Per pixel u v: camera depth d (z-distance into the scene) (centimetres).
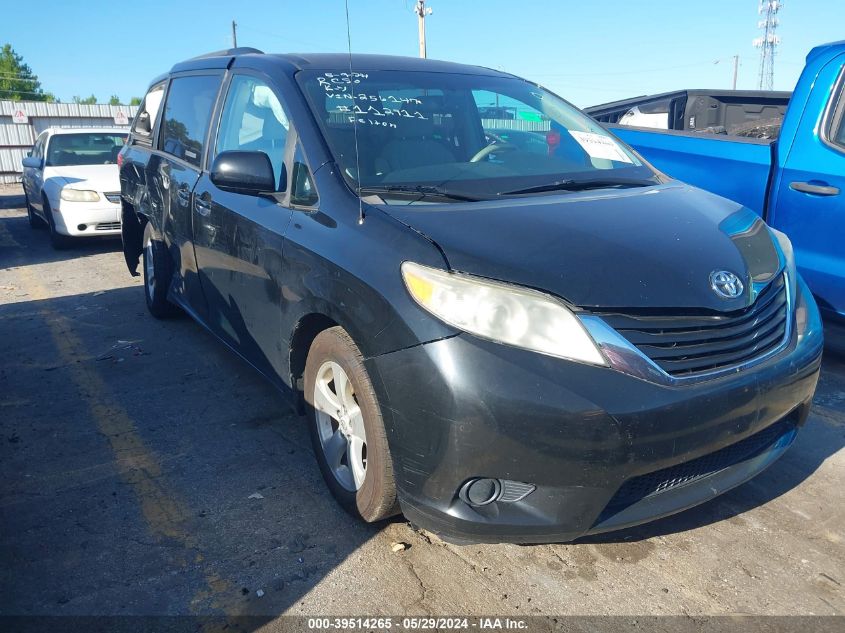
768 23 4744
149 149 546
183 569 271
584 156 373
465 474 233
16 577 267
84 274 808
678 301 245
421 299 241
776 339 275
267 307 336
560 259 247
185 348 523
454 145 353
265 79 377
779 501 311
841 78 440
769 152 477
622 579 262
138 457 359
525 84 431
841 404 403
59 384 461
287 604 251
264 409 414
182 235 455
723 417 244
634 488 245
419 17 2728
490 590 257
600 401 225
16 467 352
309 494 321
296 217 315
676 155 530
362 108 349
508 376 227
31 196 1113
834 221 434
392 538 287
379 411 259
